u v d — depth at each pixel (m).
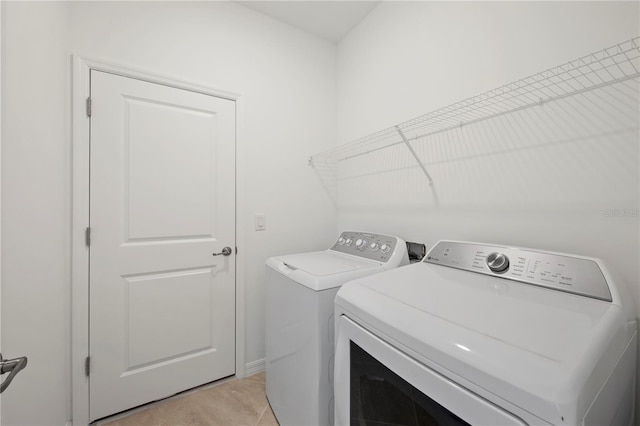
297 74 2.12
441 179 1.46
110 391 1.47
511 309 0.70
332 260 1.51
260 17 1.96
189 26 1.70
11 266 0.89
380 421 0.75
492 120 1.23
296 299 1.24
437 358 0.59
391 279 0.98
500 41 1.20
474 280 0.96
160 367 1.61
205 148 1.75
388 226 1.81
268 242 1.99
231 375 1.84
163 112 1.61
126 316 1.51
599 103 0.93
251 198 1.92
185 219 1.68
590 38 0.94
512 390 0.47
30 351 1.02
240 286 1.85
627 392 0.69
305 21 2.05
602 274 0.77
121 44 1.50
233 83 1.84
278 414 1.43
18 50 0.93
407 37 1.66
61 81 1.31
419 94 1.58
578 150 0.97
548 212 1.05
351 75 2.15
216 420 1.47
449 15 1.41
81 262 1.39
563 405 0.42
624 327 0.66
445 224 1.45
